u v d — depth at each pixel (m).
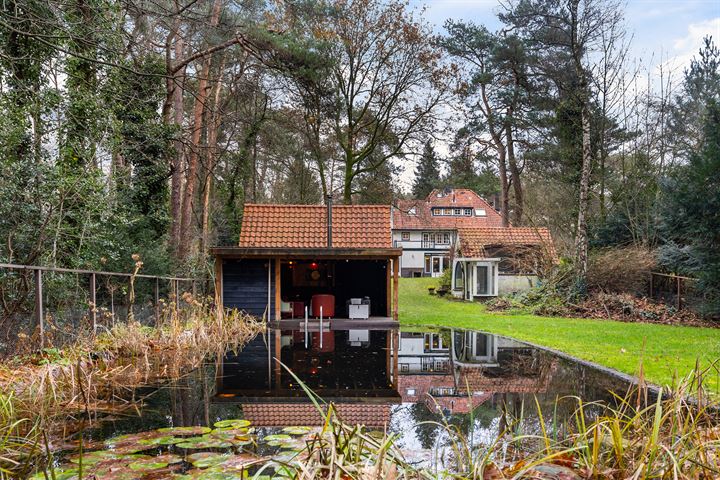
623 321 14.49
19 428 3.96
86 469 2.97
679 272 14.67
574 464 2.86
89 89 10.89
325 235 15.27
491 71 26.66
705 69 19.92
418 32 21.77
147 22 12.54
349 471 2.41
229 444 3.54
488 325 13.74
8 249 7.68
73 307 7.88
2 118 8.25
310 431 3.89
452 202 45.03
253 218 15.62
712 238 12.48
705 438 2.94
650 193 18.67
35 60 9.71
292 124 23.64
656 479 2.55
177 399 5.18
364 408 4.87
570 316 16.06
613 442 2.73
